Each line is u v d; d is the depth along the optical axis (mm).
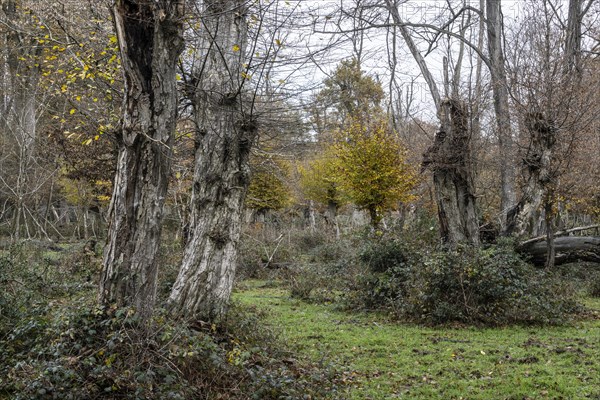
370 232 16891
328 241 24719
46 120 16672
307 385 5910
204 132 8211
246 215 30875
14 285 8484
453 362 7902
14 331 5750
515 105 15703
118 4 5562
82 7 7609
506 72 16719
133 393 4887
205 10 6559
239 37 8164
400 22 16094
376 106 27656
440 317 10930
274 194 28875
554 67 14578
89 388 4812
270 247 20891
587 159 18812
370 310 12516
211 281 7625
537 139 15102
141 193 5828
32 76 13711
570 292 12539
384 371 7535
